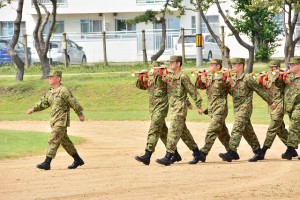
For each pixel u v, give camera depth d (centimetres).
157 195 2492
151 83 3341
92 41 11188
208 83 3416
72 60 10394
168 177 2897
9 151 4038
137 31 11206
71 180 2903
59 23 11944
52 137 3269
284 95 3459
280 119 3478
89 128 5509
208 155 3772
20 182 2881
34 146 4288
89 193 2570
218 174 2952
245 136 3459
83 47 11194
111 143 4550
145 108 6931
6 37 11662
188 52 10431
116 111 6800
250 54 7788
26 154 3941
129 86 7431
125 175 2989
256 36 9819
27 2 11806
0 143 4447
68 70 9212
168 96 3344
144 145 4425
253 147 3466
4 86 7669
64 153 4047
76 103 3272
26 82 7775
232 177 2855
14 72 9350
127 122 5900
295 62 3416
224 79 3384
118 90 7375
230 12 11081
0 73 9319
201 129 5147
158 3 11562
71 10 11694
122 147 4322
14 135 4909
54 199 2480
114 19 11850
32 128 5591
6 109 7231
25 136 4856
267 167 3144
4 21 12019
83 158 3753
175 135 3312
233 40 11012
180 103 3325
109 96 7281
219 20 11106
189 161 3450
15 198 2517
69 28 11956
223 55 8150
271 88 3475
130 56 11112
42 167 3259
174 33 10994
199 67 8825
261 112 6128
